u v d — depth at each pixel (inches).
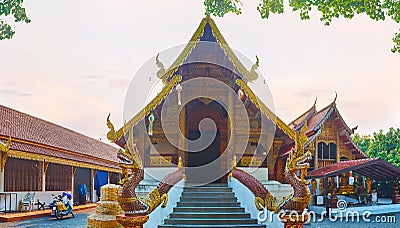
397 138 1558.8
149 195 436.8
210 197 558.3
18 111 1018.7
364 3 458.3
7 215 733.9
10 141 733.3
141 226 376.8
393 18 465.4
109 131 401.1
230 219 488.4
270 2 525.3
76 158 995.3
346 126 1009.5
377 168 869.8
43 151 856.3
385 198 1158.3
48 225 657.0
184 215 500.1
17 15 498.0
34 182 889.5
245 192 520.7
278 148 703.7
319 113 1033.5
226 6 535.5
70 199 814.5
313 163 998.4
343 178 928.9
